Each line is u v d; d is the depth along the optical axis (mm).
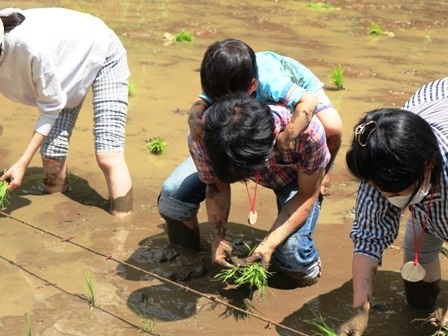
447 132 3023
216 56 3387
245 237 4219
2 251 4004
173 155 5086
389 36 8703
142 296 3717
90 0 9719
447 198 3020
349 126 5551
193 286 3824
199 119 3439
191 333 3504
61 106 4191
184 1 10094
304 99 3430
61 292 3725
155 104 5895
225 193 3678
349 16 9766
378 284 3889
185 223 4004
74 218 4348
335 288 3846
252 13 9578
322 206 4562
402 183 2797
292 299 3762
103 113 4352
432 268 3578
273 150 3273
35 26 4133
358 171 2840
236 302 3719
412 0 11055
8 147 5074
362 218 3197
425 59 7707
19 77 4145
